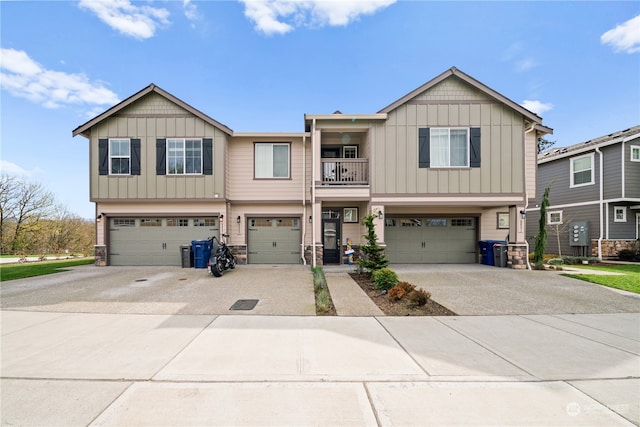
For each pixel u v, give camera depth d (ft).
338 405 8.59
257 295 22.52
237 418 7.99
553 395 9.17
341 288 24.98
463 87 35.81
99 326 15.56
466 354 12.13
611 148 47.16
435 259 40.93
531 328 15.46
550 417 8.08
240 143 40.42
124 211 38.55
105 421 7.89
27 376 10.28
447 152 35.65
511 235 36.27
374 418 8.01
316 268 32.96
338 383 9.84
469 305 19.99
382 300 21.09
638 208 47.44
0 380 10.02
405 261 40.91
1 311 18.35
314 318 17.02
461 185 35.47
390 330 15.03
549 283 27.25
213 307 19.24
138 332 14.65
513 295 22.79
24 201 75.61
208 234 38.86
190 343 13.23
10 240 74.02
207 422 7.82
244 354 12.03
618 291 24.12
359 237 40.27
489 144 35.60
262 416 8.08
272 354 12.02
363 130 36.96
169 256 38.78
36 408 8.47
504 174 35.55
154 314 17.71
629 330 15.20
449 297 22.17
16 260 49.26
